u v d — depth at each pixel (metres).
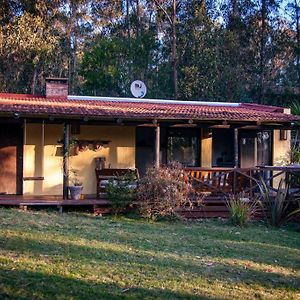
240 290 5.79
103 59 28.27
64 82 15.16
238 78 28.06
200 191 11.48
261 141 14.62
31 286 5.34
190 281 5.98
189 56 28.17
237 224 10.38
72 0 28.66
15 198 11.56
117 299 5.19
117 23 30.86
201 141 14.14
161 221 10.52
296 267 7.05
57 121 11.51
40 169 12.86
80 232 8.53
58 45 27.31
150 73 29.08
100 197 11.83
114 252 7.16
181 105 15.50
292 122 12.54
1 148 12.96
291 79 29.41
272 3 30.11
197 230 9.56
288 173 11.36
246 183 11.89
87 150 13.16
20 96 15.02
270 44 29.44
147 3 30.89
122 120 11.55
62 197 11.93
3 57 24.67
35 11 25.83
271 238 9.17
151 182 10.68
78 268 6.13
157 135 11.77
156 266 6.54
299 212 10.99
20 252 6.70
